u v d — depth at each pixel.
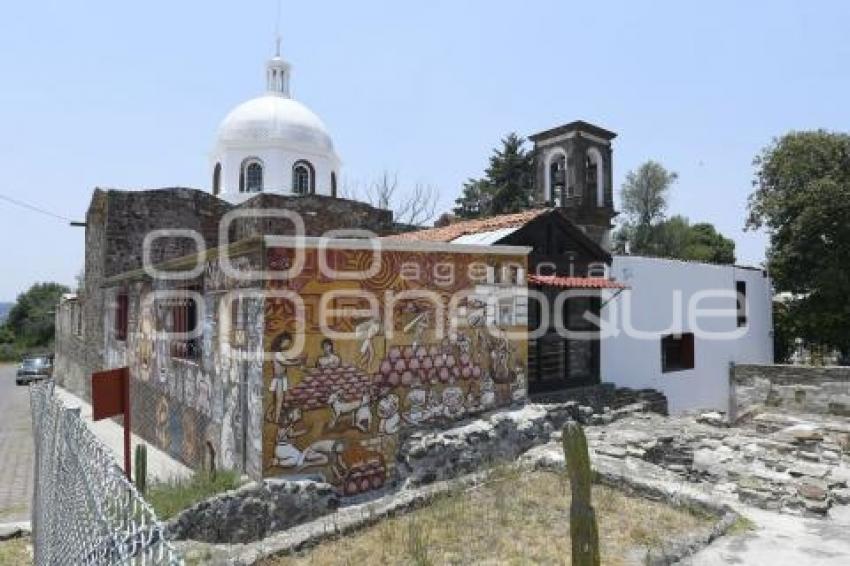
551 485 8.81
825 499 8.13
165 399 13.79
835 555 6.50
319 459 9.49
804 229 21.83
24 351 52.72
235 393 9.98
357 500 9.58
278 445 9.12
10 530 9.65
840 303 22.02
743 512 7.89
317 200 22.00
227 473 9.54
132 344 16.61
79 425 4.99
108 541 3.75
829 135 22.94
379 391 10.27
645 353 17.14
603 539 7.00
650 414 14.34
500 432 10.89
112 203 20.61
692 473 10.30
